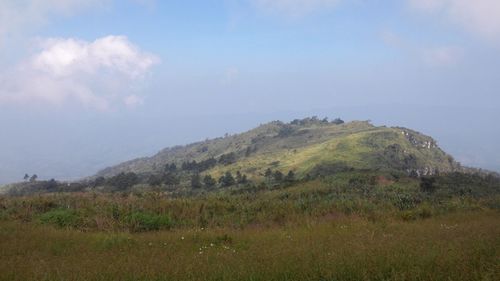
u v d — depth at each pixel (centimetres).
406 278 808
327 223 2353
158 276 909
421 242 1193
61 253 1378
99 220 2355
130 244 1567
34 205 2742
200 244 1572
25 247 1458
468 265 853
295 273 873
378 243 1207
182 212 2881
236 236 1794
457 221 2278
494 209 3328
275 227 2422
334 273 855
